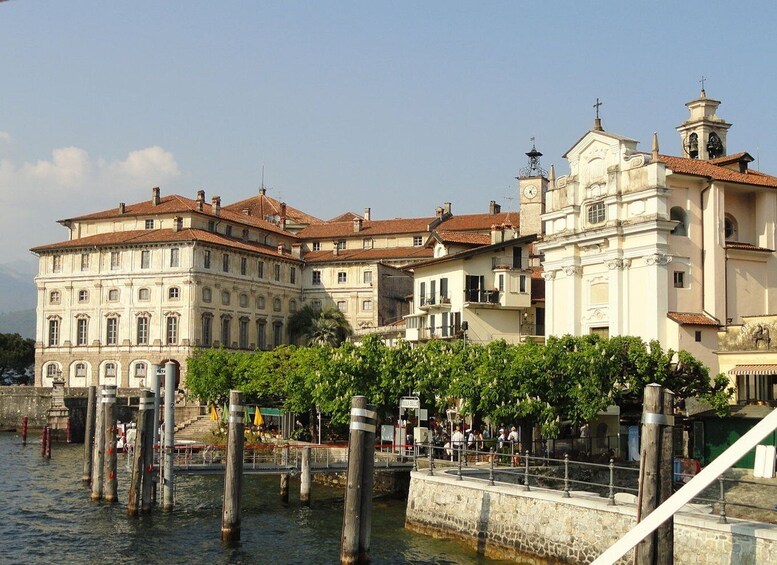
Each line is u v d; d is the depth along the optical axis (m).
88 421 66.00
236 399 43.72
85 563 40.78
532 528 38.09
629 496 35.81
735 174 70.12
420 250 142.12
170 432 51.34
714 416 55.03
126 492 59.44
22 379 165.62
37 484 65.12
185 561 40.81
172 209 131.38
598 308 69.25
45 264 135.25
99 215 136.62
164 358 127.31
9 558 41.84
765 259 69.69
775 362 58.34
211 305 129.88
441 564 38.91
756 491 44.97
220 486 62.69
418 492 45.69
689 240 66.81
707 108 80.88
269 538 45.19
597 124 71.12
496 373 52.34
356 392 61.69
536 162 130.75
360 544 35.84
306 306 143.38
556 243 72.38
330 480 63.50
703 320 65.12
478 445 58.78
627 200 67.31
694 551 30.62
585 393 52.72
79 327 132.75
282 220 157.12
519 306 85.69
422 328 91.44
